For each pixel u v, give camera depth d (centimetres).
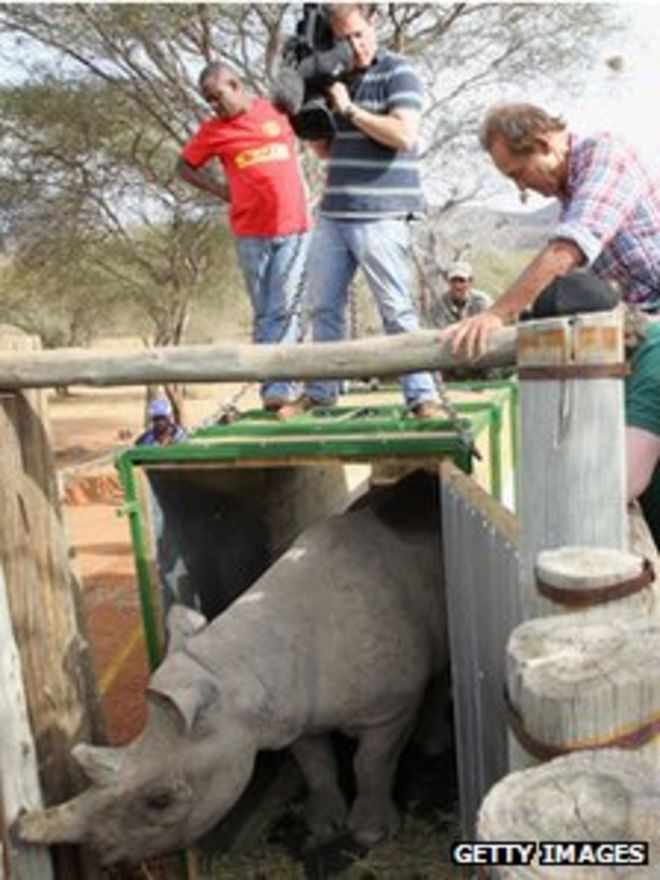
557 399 275
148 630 475
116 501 1530
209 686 386
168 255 2066
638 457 334
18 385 386
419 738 539
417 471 536
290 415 550
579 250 339
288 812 520
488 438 527
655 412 334
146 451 462
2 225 1934
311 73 483
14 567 401
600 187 350
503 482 598
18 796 392
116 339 2753
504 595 313
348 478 771
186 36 1521
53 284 2238
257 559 600
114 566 1121
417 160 510
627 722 191
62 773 424
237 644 412
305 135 496
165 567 483
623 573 229
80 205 1884
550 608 235
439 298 870
